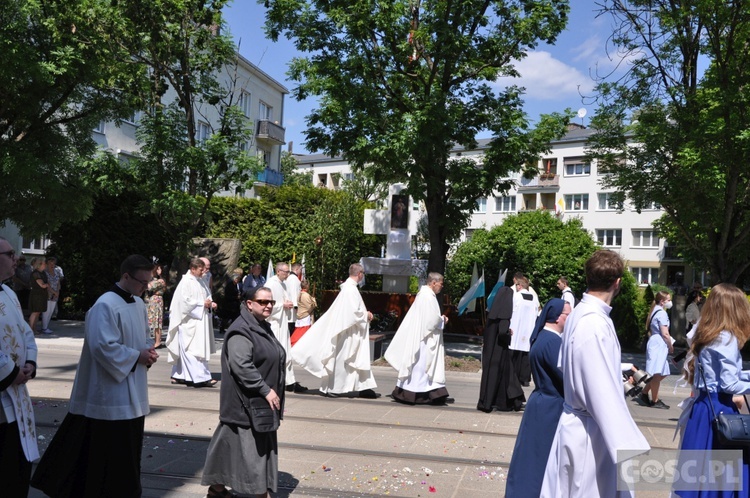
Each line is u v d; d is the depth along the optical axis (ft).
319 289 70.38
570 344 11.23
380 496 18.10
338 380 33.96
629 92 54.29
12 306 14.28
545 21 54.49
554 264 74.84
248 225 87.35
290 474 19.88
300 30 53.01
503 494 18.47
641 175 53.06
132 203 72.84
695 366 14.53
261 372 15.93
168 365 44.16
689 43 52.19
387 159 50.75
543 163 178.50
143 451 21.93
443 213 55.21
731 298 14.10
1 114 55.06
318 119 53.78
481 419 29.27
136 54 56.59
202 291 36.06
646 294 70.23
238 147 59.41
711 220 52.08
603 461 11.03
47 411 27.09
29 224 57.72
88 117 61.77
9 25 51.06
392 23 52.19
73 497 14.98
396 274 64.95
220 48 57.41
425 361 32.81
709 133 46.83
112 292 15.58
